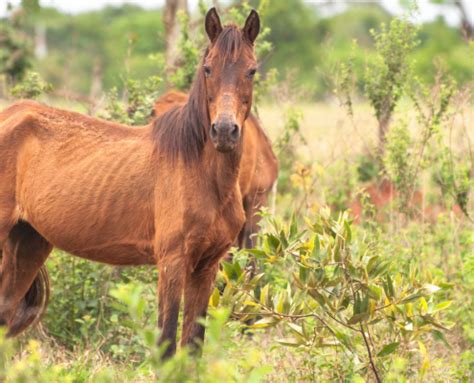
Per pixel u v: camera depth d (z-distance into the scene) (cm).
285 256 1104
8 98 1938
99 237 1195
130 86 1673
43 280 1302
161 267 1130
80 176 1200
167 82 2028
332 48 2120
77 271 1438
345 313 1173
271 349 1175
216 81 1085
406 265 1352
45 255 1295
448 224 1684
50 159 1227
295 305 1102
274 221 1112
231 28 1100
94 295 1427
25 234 1276
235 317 1121
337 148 2273
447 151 1673
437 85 1734
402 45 1822
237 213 1159
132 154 1188
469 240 1475
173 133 1152
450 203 1659
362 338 1153
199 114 1120
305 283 1093
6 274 1275
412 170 1686
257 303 1112
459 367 1198
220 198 1130
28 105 1269
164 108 1627
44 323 1405
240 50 1092
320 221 1123
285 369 1207
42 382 871
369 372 1127
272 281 1497
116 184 1180
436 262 1573
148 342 805
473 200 1688
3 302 1273
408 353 1165
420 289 1089
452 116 1711
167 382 835
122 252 1198
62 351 1301
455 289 1444
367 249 1138
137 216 1170
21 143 1234
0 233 1226
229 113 1059
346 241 1089
